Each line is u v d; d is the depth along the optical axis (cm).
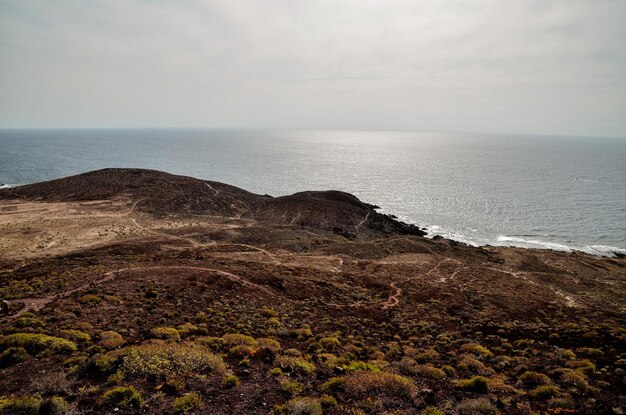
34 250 5581
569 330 3080
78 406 1175
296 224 8900
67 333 1806
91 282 2994
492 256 7044
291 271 4572
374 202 13162
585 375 1841
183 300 2836
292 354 1880
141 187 10244
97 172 11312
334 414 1268
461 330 3064
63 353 1603
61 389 1271
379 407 1326
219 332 2220
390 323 3094
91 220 7625
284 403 1307
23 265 4284
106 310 2361
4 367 1435
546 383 1727
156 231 7119
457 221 10850
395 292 4281
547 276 5947
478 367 1956
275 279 3916
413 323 3091
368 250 6731
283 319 2767
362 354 2139
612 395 1612
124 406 1191
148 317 2348
